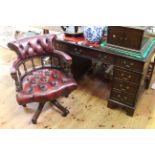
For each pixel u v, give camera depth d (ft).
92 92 8.26
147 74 7.69
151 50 6.43
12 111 7.35
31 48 6.81
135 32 5.87
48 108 7.45
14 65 6.31
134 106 6.81
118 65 6.38
